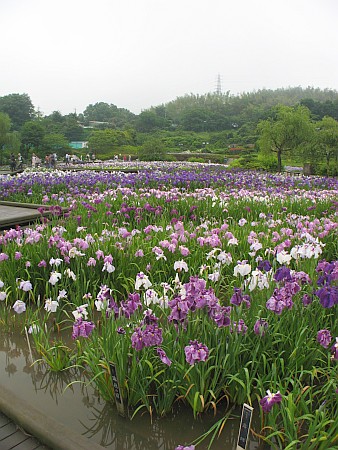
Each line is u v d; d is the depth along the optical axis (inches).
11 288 213.6
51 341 177.9
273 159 1342.3
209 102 6102.4
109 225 315.0
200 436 118.3
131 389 131.7
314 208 402.9
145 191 561.9
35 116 4333.2
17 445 115.2
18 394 144.3
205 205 406.0
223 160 2273.6
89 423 130.0
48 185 608.4
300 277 163.8
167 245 219.8
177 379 133.6
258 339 140.7
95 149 2677.2
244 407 107.9
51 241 227.9
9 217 359.9
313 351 141.0
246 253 245.6
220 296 201.3
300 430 118.3
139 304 142.3
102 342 143.3
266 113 3976.4
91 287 212.4
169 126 5007.4
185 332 140.9
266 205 415.2
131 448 120.6
